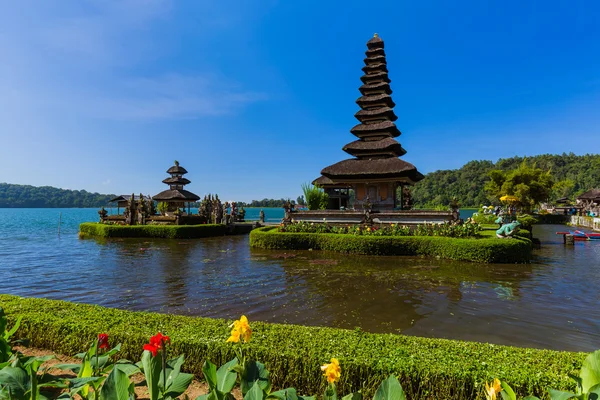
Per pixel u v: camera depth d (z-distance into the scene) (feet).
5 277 40.98
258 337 15.81
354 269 44.37
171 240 87.25
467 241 50.78
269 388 9.62
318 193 114.21
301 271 43.16
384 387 8.43
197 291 33.53
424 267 45.65
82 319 18.28
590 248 69.31
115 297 31.68
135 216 103.96
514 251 48.98
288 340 15.44
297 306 28.37
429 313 26.37
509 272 42.34
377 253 56.29
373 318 25.32
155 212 134.41
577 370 12.37
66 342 17.03
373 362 13.11
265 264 48.65
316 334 16.31
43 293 33.40
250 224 117.80
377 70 92.38
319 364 13.41
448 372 12.27
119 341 15.99
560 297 30.83
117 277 40.52
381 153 82.07
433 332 22.52
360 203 80.43
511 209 61.00
